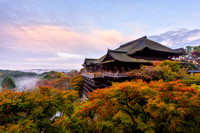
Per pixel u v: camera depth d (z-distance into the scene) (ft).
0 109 14.34
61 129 18.83
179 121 16.40
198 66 81.20
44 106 19.36
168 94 18.16
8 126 14.32
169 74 43.34
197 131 15.94
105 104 20.70
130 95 20.06
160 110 16.42
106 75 60.59
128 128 20.63
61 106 21.01
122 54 66.90
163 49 80.23
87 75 82.89
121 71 57.98
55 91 22.81
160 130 20.03
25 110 18.24
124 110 22.48
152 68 47.16
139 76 48.57
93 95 25.41
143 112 21.75
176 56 91.61
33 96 19.19
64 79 112.06
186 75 41.75
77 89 101.65
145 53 71.41
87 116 23.53
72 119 21.22
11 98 17.61
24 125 14.96
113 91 21.50
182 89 17.62
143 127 18.85
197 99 14.78
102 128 21.53
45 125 18.40
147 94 20.58
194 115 15.52
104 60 67.31
